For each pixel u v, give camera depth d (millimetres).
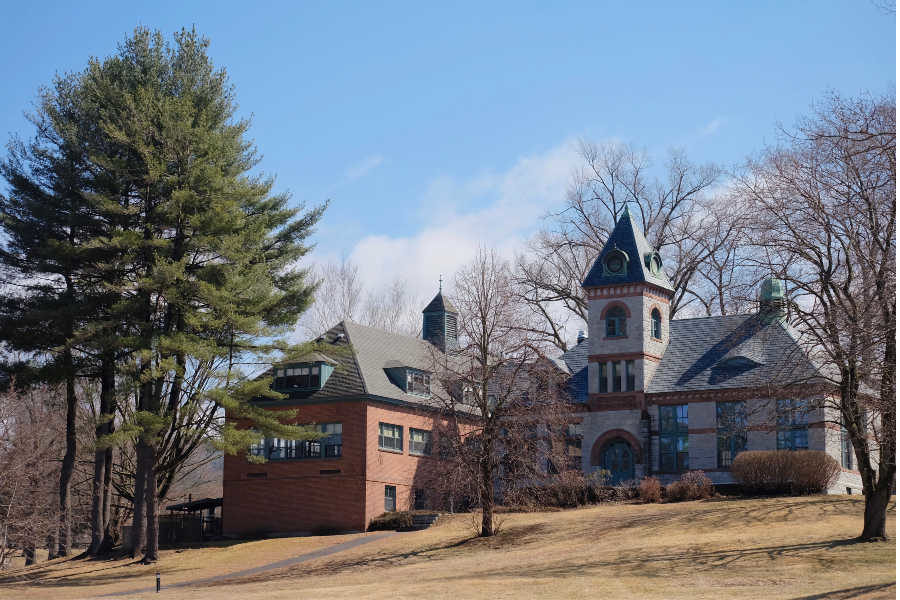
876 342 31719
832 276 33844
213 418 46281
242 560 44250
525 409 42094
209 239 43469
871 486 33531
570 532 41406
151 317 45656
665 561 32625
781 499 44125
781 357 47000
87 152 45938
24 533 46562
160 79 48281
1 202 46969
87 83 46844
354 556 41875
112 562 46031
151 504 45750
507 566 35156
